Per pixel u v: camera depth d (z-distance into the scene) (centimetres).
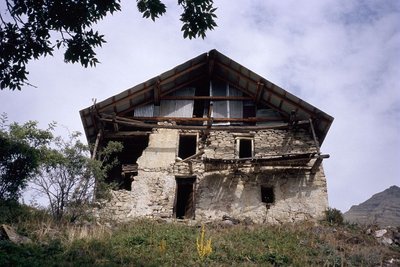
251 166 1678
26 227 1129
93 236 1156
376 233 1427
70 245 1053
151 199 1645
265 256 1123
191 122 1847
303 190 1639
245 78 1844
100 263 960
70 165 1305
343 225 1523
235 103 1884
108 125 1842
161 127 1777
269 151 1755
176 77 1852
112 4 750
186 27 776
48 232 1135
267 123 1833
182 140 1897
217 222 1525
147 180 1691
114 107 1823
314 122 1766
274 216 1587
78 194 1312
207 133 1803
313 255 1177
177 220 1548
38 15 732
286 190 1644
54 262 910
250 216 1591
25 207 1317
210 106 1786
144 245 1159
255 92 1877
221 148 1772
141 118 1841
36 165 1261
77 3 736
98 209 1444
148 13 770
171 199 1647
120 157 1969
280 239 1305
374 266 1118
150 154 1758
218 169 1697
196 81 1955
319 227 1462
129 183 1902
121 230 1312
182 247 1165
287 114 1833
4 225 1062
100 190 1420
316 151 1706
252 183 1669
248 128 1786
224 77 1941
